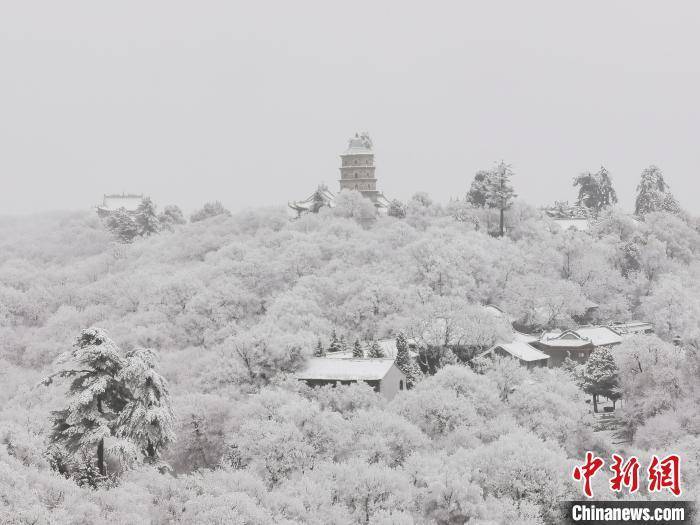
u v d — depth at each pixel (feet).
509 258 560.61
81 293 593.83
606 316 541.75
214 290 520.01
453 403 281.74
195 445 281.33
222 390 341.21
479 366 358.23
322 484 209.87
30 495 161.17
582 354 444.96
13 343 515.50
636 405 314.14
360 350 387.96
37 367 492.13
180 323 494.59
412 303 475.31
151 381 197.36
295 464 240.53
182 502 192.44
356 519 200.54
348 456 253.44
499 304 521.24
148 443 201.87
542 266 564.71
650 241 608.60
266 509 187.83
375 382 339.77
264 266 560.61
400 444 254.27
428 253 538.47
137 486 184.03
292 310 460.14
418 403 287.48
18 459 185.78
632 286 569.23
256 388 348.18
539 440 233.96
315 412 264.52
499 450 223.71
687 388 309.83
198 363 382.22
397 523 185.98
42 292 593.01
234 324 470.80
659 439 281.54
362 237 622.54
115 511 171.01
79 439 189.78
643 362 325.83
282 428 247.91
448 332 392.88
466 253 538.47
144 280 573.74
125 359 196.75
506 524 199.72
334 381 344.69
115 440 188.85
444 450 250.78
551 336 462.19
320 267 577.02
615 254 602.44
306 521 191.62
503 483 214.28
